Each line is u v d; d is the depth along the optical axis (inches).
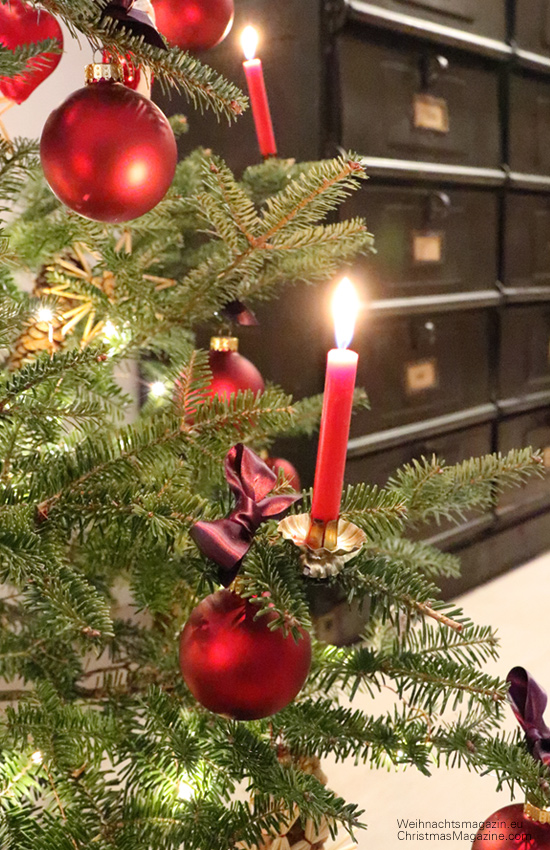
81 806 19.5
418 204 39.6
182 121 30.1
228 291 24.0
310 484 37.5
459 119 41.2
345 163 20.5
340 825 26.1
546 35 45.7
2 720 21.0
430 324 40.7
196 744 20.4
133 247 29.5
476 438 46.7
